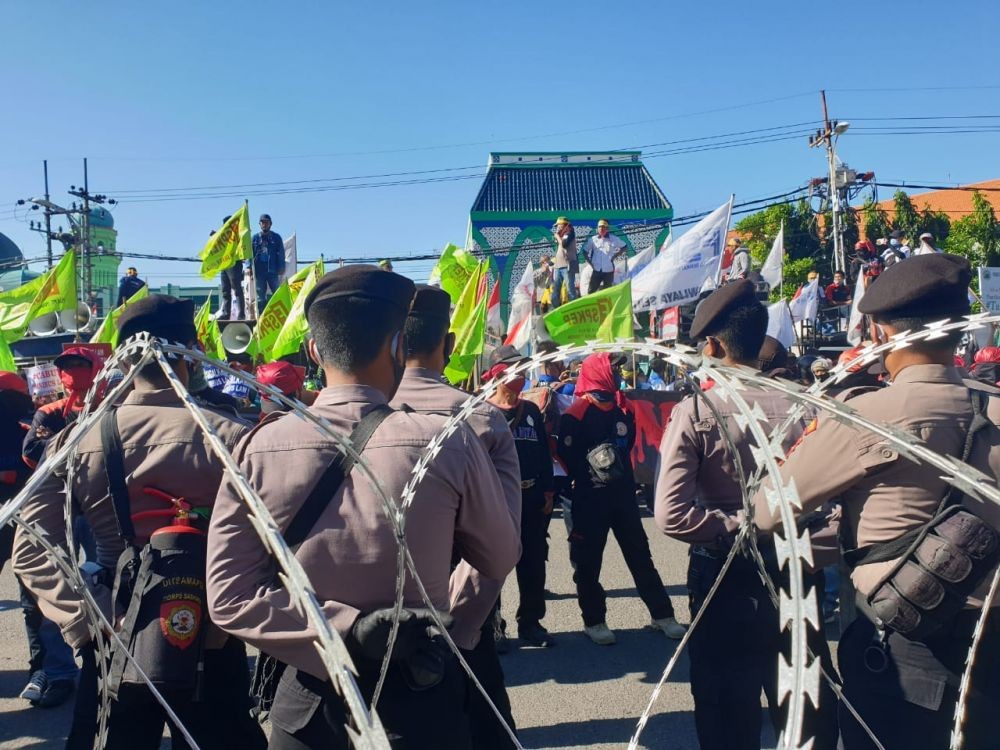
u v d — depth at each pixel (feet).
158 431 8.39
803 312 54.19
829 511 8.30
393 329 6.91
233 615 5.96
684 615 19.97
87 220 109.81
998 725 6.46
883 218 93.97
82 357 16.60
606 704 15.20
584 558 18.29
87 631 7.94
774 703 8.80
